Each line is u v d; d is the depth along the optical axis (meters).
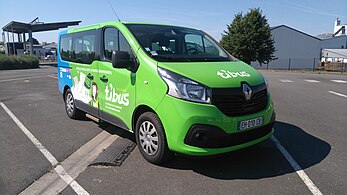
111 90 4.61
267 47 39.84
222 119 3.39
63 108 7.83
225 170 3.79
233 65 4.13
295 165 3.95
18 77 18.47
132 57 4.14
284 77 19.14
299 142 4.90
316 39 47.62
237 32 39.72
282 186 3.37
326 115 6.94
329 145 4.75
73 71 5.96
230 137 3.49
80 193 3.24
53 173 3.74
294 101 8.94
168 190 3.29
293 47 47.34
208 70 3.70
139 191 3.27
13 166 3.95
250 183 3.44
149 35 4.39
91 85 5.25
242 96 3.53
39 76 19.28
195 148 3.42
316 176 3.62
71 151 4.53
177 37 4.66
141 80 3.91
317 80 16.55
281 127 5.85
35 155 4.36
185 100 3.39
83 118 6.55
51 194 3.22
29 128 5.83
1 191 3.27
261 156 4.25
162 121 3.63
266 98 3.95
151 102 3.75
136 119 4.25
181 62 3.89
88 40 5.32
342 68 33.22
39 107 7.98
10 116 6.89
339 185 3.39
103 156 4.27
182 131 3.43
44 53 62.00
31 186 3.39
